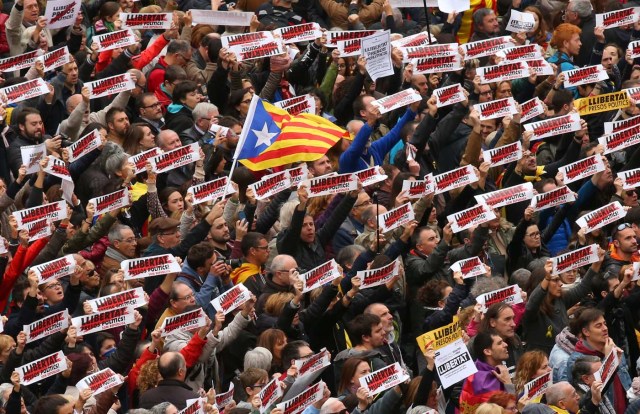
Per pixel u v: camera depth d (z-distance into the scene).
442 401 27.25
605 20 39.25
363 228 32.84
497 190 33.91
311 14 42.19
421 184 31.92
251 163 33.06
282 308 28.67
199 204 31.95
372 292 29.58
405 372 26.31
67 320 26.33
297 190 31.42
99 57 37.25
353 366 26.58
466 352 25.86
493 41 36.06
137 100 34.72
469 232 33.03
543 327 29.92
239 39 36.09
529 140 34.09
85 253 30.36
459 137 35.38
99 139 30.91
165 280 28.42
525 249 32.91
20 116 32.47
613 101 36.34
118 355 26.78
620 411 29.12
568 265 29.86
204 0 41.38
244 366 27.31
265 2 41.59
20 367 25.05
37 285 26.91
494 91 38.38
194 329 27.95
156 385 26.19
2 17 37.44
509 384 27.03
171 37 36.84
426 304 30.42
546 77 39.69
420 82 36.94
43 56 33.19
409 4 40.22
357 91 36.53
